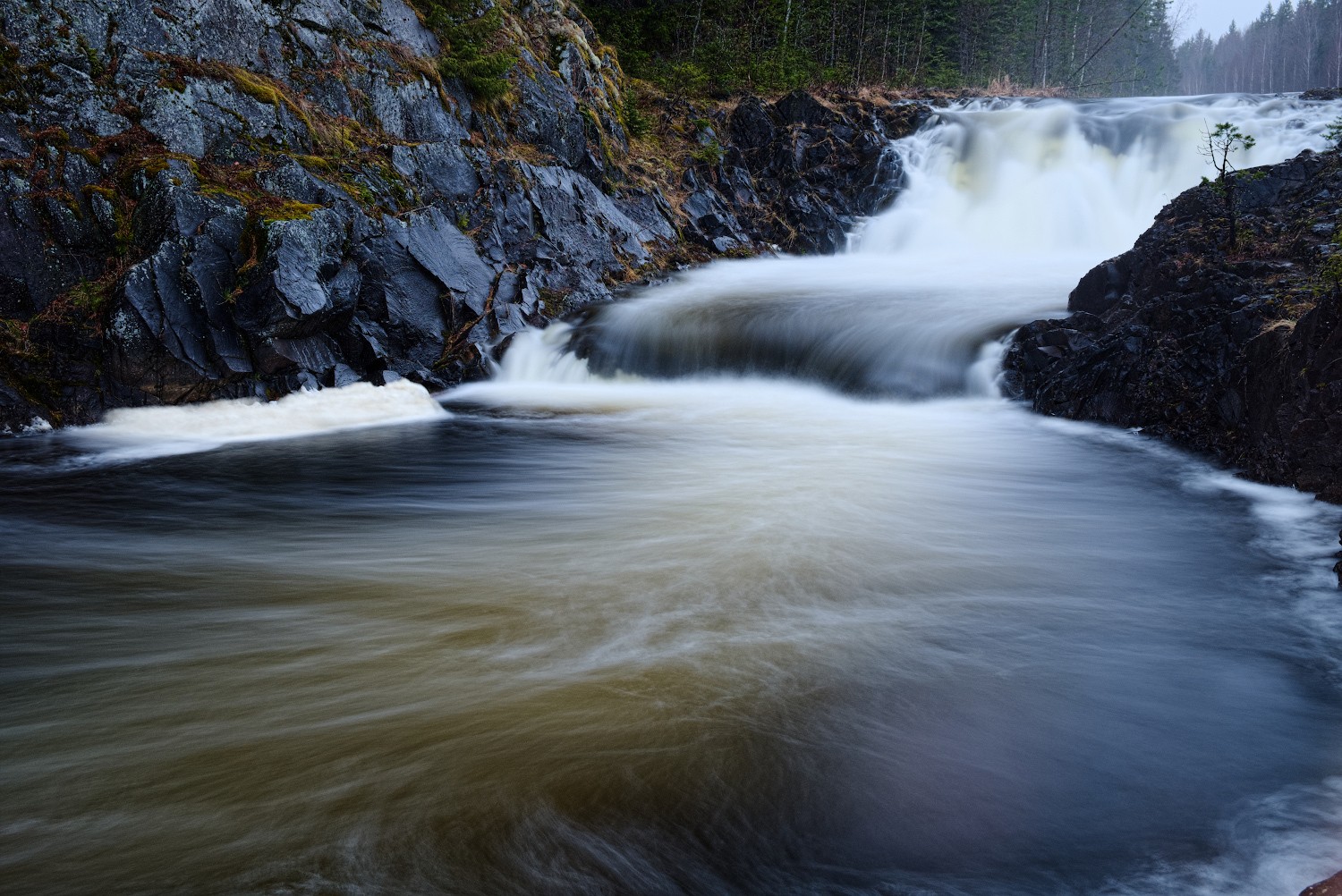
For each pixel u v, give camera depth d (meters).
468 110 21.02
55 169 14.66
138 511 10.03
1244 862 4.26
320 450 12.89
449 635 6.60
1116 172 26.31
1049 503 10.05
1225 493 10.29
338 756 4.98
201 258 14.23
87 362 14.12
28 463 12.12
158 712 5.48
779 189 26.80
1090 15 63.62
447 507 10.12
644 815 4.52
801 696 5.70
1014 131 27.45
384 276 16.52
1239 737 5.37
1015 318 15.89
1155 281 13.37
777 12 38.03
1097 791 4.80
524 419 14.73
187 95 16.00
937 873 4.18
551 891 4.04
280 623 6.83
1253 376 10.70
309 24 18.42
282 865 4.16
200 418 13.91
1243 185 14.32
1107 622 6.96
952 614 7.04
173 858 4.19
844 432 13.47
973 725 5.41
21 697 5.65
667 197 25.14
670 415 14.95
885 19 44.47
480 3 22.25
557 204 20.86
